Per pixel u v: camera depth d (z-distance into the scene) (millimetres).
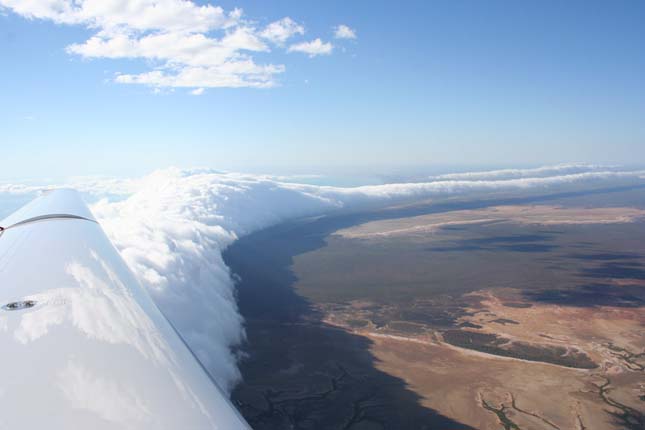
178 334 5266
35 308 4652
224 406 3465
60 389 2977
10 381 3031
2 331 3977
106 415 2729
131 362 3639
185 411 3051
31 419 2574
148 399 3066
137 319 4941
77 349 3674
